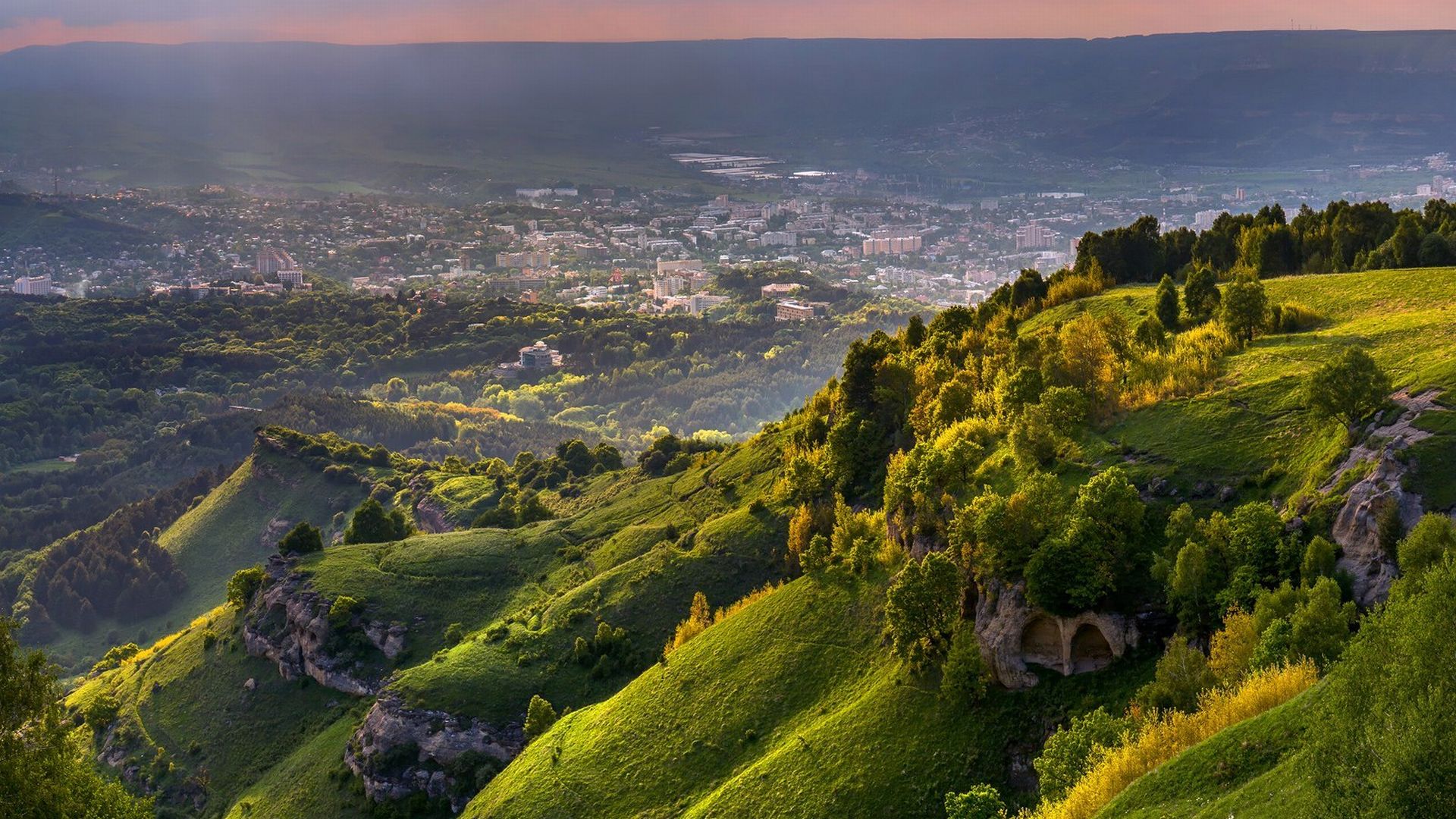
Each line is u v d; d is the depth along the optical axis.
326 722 145.50
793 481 137.62
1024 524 80.38
